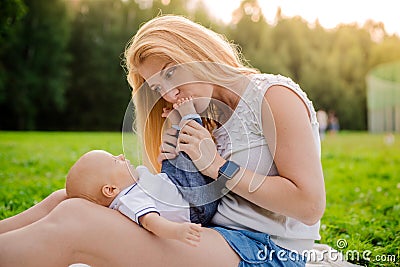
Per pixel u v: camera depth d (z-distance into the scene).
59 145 10.05
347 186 5.59
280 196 1.89
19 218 2.09
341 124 25.94
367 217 3.92
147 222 1.82
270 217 2.02
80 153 8.31
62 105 23.20
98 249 1.80
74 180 2.00
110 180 1.97
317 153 1.96
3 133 15.77
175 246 1.86
